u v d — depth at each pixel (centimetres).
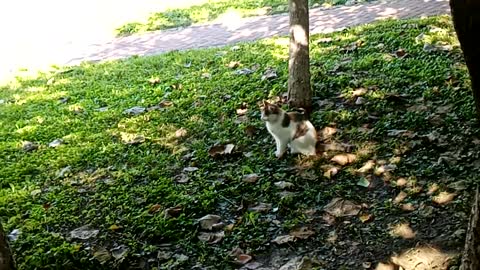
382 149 530
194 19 1127
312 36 842
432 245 431
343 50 748
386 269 420
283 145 540
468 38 325
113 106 705
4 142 647
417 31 762
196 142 588
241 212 485
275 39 869
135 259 449
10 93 824
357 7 1005
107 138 624
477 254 352
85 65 914
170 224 475
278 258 440
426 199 471
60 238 475
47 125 679
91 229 487
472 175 484
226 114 632
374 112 585
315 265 428
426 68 651
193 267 439
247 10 1122
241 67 761
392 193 483
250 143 575
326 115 588
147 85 756
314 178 510
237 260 440
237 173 529
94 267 442
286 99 626
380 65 681
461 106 567
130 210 500
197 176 533
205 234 465
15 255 460
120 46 1028
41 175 572
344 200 480
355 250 438
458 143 521
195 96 688
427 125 552
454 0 321
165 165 558
